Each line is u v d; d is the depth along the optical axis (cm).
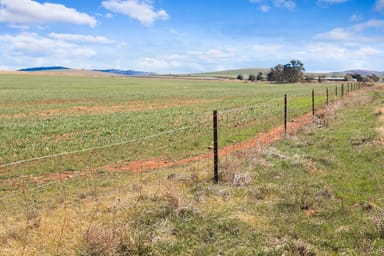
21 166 1277
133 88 8362
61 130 2067
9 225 663
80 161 1354
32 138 1828
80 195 911
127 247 535
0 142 1709
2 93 6197
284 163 1063
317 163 1068
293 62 16250
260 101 4209
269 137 1658
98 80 13538
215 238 587
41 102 4641
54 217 689
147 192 790
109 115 2948
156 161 1337
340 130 1634
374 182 872
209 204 723
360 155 1143
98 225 589
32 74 17075
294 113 2678
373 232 596
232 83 13225
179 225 627
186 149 1532
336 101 3034
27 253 534
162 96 5644
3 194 989
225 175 908
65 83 10500
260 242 572
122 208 696
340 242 573
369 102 3103
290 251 539
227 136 1808
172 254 541
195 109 3409
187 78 19525
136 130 2036
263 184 855
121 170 1215
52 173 1208
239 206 716
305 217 673
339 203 741
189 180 901
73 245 555
